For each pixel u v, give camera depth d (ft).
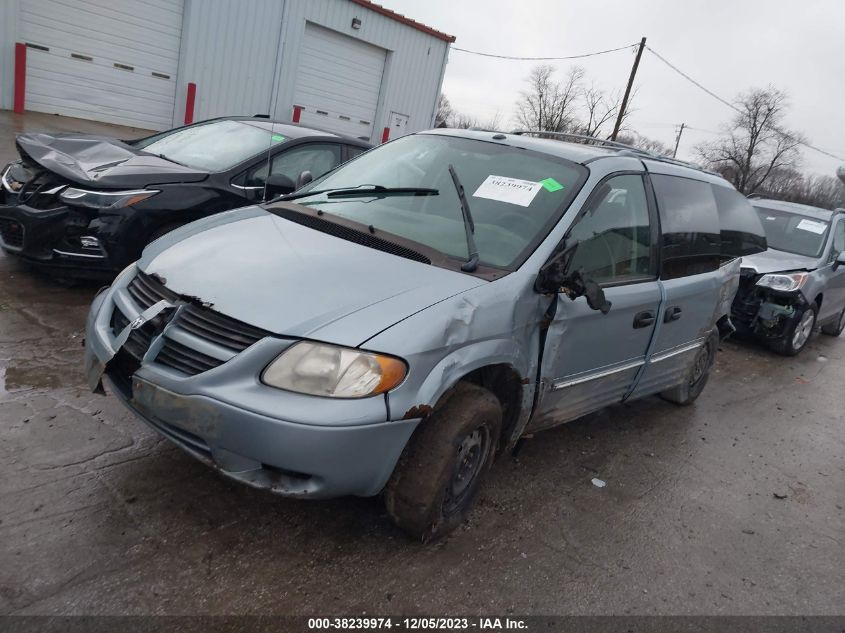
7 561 7.88
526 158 12.35
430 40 67.31
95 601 7.57
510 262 10.28
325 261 9.45
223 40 51.47
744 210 17.89
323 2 56.65
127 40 46.93
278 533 9.36
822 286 26.53
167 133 22.26
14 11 40.96
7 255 19.01
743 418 18.54
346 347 8.03
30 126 39.32
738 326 26.30
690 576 10.45
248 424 7.80
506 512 11.19
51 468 9.82
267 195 17.15
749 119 177.06
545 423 11.66
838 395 22.67
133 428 11.33
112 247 16.22
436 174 12.40
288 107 58.13
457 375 8.83
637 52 104.32
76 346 14.08
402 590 8.77
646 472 13.88
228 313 8.38
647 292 12.85
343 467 8.02
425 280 9.33
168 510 9.39
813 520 13.15
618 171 12.63
